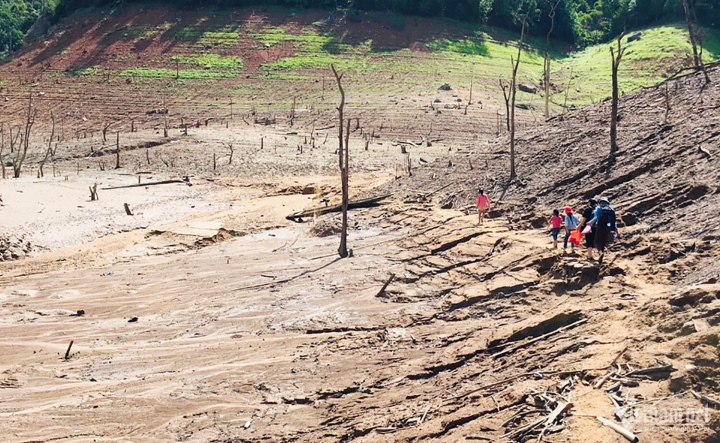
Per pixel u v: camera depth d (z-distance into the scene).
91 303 30.11
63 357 24.81
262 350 24.17
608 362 17.14
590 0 116.38
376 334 24.33
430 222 35.12
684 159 31.20
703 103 35.91
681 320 17.30
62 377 23.20
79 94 89.56
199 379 22.30
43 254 37.41
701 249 23.83
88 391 22.09
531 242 29.03
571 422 15.38
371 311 26.59
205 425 19.62
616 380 16.23
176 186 51.41
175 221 42.50
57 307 29.83
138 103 85.81
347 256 32.88
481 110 74.06
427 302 26.75
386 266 30.72
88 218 42.06
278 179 53.84
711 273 21.08
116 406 21.00
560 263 25.17
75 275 33.88
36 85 92.62
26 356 25.08
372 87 84.12
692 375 15.48
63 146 66.75
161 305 29.42
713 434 14.16
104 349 25.31
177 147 63.16
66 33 102.69
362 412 19.12
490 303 24.98
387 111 74.50
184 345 25.23
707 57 81.31
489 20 101.75
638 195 30.12
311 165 57.56
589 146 36.97
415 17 99.00
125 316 28.61
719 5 88.75
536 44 100.00
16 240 37.81
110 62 94.94
